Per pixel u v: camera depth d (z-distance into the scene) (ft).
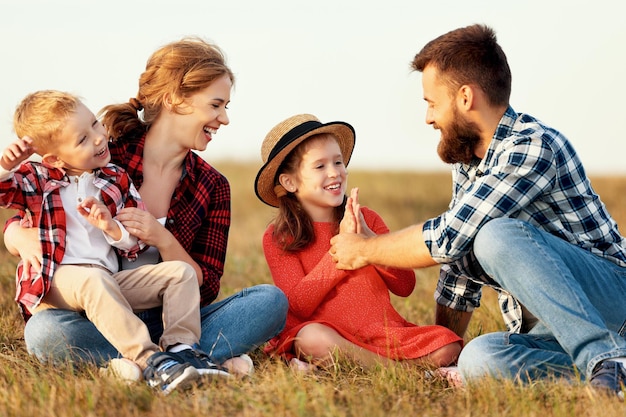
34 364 11.51
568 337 9.98
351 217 12.48
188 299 11.28
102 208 11.25
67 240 11.45
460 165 12.26
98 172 11.82
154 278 11.35
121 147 12.44
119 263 12.01
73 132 11.24
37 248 11.37
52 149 11.31
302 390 9.59
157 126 12.51
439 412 9.29
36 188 11.42
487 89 11.36
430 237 10.86
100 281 10.83
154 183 12.53
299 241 13.46
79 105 11.43
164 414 9.00
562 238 11.27
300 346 12.35
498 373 10.31
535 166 10.82
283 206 13.73
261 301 11.98
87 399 9.42
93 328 11.41
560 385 9.66
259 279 19.71
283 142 13.64
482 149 11.75
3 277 18.15
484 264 10.52
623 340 9.87
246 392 9.75
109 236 11.40
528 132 11.21
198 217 12.78
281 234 13.55
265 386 9.91
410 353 12.14
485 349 10.68
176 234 12.59
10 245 11.78
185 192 12.76
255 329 11.96
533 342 10.99
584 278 10.55
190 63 12.23
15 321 14.47
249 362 11.62
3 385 10.19
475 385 10.04
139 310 11.68
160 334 12.12
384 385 10.27
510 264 10.22
